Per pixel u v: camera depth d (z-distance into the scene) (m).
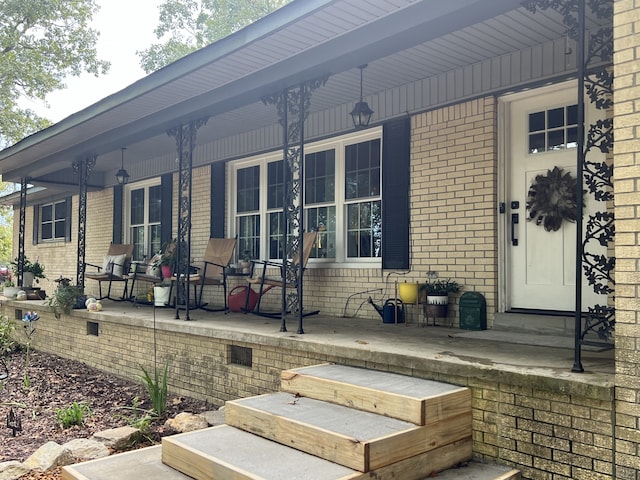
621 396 2.81
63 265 13.52
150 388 5.28
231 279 8.41
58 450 3.86
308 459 2.99
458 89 5.61
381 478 2.86
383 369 3.99
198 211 9.17
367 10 4.15
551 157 5.04
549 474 3.09
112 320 7.19
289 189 5.97
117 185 11.34
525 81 5.09
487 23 4.52
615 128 2.86
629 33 2.83
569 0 3.49
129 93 6.47
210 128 8.02
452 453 3.28
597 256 3.31
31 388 6.52
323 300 6.94
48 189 12.39
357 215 6.76
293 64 5.11
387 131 6.26
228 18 19.67
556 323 4.74
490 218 5.31
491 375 3.31
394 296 6.16
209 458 3.00
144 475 3.14
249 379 5.22
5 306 10.39
